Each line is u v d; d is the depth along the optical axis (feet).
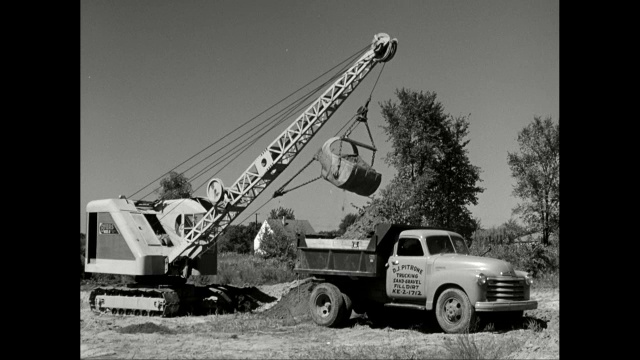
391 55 61.41
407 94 121.80
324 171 60.29
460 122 123.85
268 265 112.16
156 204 66.64
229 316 56.34
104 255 61.31
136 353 35.17
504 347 32.22
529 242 80.79
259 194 63.41
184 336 42.68
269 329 46.24
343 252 45.96
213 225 62.39
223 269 97.25
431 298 42.01
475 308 39.42
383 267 45.09
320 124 63.31
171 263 61.57
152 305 57.41
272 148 62.54
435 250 43.68
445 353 32.19
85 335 43.42
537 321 43.52
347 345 37.35
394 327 46.55
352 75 62.59
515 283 40.63
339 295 45.93
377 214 71.72
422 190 116.16
